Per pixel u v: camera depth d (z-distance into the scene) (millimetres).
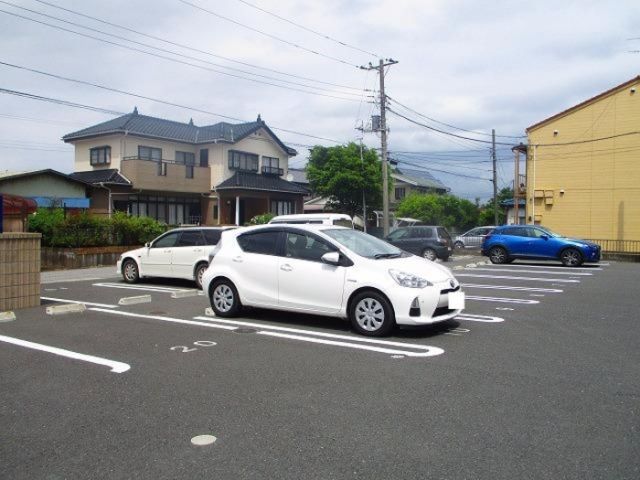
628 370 5445
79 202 22328
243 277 8219
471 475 3285
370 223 36031
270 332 7297
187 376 5320
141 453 3641
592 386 4934
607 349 6324
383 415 4250
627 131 27062
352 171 31141
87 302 10188
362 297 7070
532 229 19250
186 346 6535
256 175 33906
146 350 6352
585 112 27922
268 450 3656
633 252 23812
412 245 19969
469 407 4406
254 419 4199
